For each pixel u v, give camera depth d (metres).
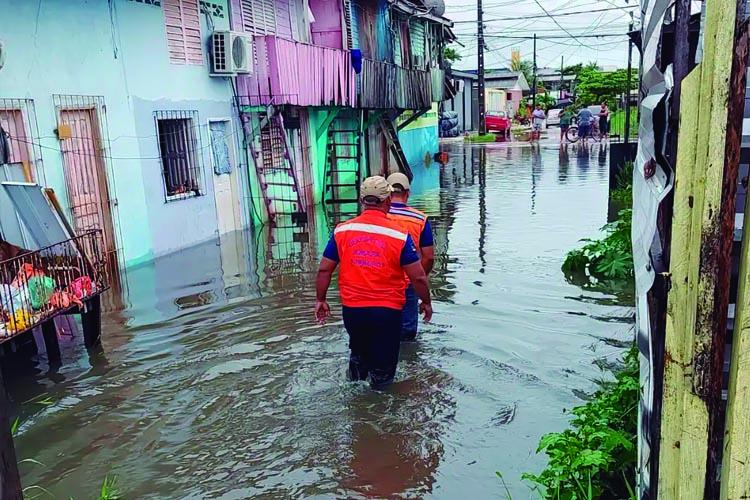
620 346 6.26
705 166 2.04
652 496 2.42
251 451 4.57
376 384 5.43
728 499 2.11
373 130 21.36
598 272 8.97
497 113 48.31
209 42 12.80
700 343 2.13
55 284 6.21
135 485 4.20
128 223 10.45
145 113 10.95
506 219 13.66
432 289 8.39
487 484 4.10
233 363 6.10
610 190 15.80
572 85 71.00
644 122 2.77
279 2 16.08
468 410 5.06
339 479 4.21
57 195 9.02
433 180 21.11
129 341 6.82
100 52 9.89
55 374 5.98
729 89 1.98
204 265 10.46
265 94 13.85
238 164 13.84
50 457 4.55
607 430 3.73
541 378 5.58
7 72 8.25
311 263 10.40
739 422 2.06
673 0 2.22
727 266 2.06
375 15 21.84
